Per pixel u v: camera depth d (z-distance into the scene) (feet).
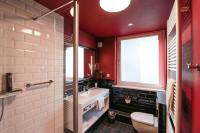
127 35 9.55
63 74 6.29
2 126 3.68
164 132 5.40
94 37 10.12
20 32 4.19
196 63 2.68
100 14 5.79
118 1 3.26
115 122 8.89
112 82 9.88
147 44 8.84
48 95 5.33
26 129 4.39
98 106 7.66
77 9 2.86
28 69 4.46
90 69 9.70
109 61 10.21
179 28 2.82
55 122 5.70
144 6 4.94
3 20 3.72
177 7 2.82
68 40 6.84
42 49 5.04
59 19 5.95
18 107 4.12
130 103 8.86
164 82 8.17
